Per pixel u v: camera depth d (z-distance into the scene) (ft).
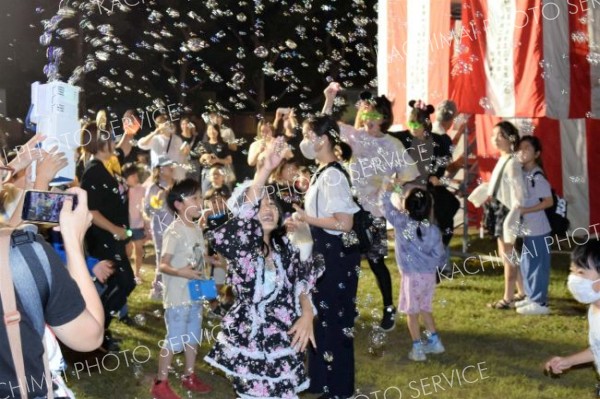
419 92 23.31
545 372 10.68
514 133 19.49
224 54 55.01
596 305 10.19
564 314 19.21
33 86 8.13
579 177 27.53
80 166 17.25
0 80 50.57
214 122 24.97
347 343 12.89
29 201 6.31
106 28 20.07
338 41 47.09
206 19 50.65
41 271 6.07
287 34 53.57
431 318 15.90
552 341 17.01
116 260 14.93
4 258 5.97
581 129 27.30
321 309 12.69
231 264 9.96
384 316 17.42
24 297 5.97
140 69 51.83
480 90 21.63
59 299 6.13
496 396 13.73
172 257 13.06
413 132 19.49
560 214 19.19
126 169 21.16
